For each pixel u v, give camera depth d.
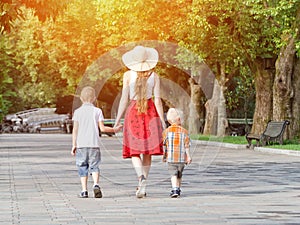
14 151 52.31
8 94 115.56
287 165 36.00
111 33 73.62
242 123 88.81
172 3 62.22
